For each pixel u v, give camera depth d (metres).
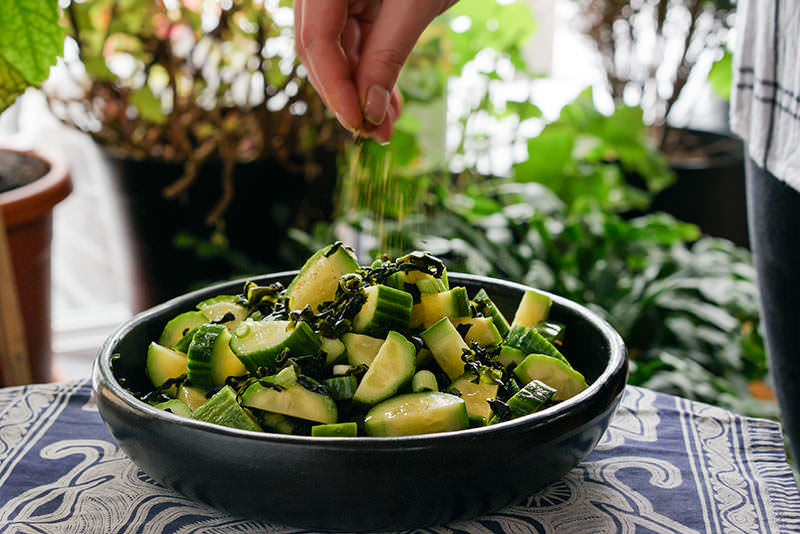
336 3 0.62
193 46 1.06
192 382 0.56
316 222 1.18
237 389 0.55
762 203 0.74
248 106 1.08
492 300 0.64
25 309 1.01
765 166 0.72
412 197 1.02
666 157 1.42
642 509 0.54
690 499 0.55
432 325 0.58
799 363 0.75
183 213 1.13
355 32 0.68
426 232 1.04
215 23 1.08
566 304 0.61
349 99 0.63
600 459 0.59
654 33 1.42
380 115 0.63
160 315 0.60
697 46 1.40
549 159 1.26
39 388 0.66
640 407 0.64
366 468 0.48
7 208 0.93
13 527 0.53
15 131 1.71
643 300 1.01
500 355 0.58
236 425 0.52
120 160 1.11
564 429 0.50
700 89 1.47
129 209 1.14
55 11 0.72
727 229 1.42
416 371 0.56
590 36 1.48
